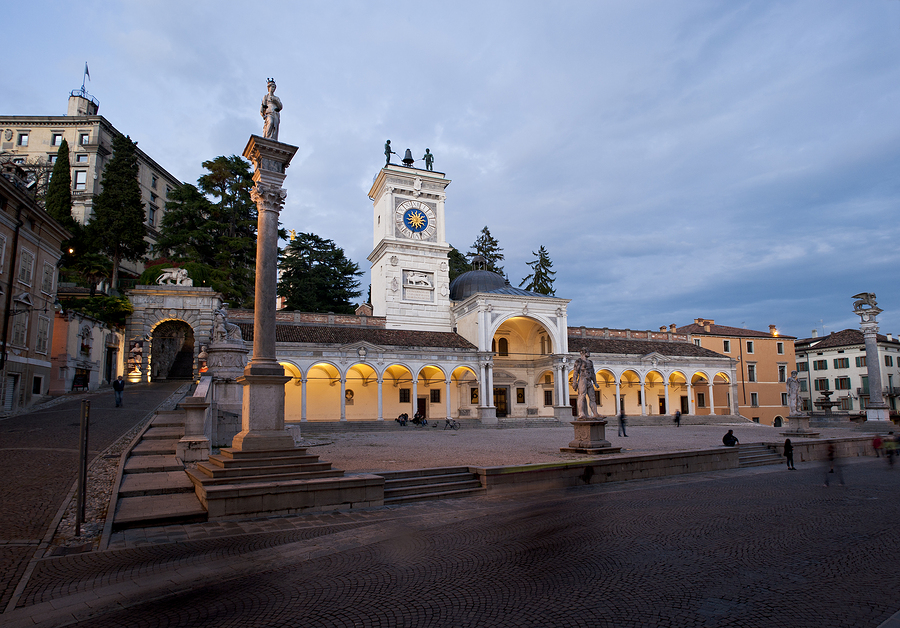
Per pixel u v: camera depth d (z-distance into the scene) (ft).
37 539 32.55
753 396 223.92
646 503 47.06
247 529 36.40
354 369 165.89
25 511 37.70
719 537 34.76
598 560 29.58
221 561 29.45
